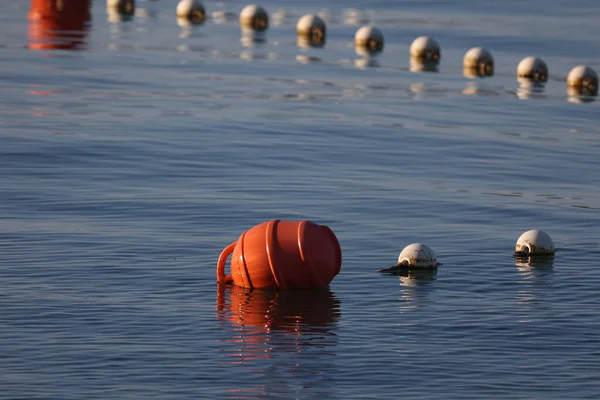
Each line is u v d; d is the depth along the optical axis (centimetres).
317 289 4466
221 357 3581
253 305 4216
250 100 9175
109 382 3338
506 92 10169
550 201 6206
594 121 8894
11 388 3272
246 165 6931
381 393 3275
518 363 3556
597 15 16788
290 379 3384
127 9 15262
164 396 3228
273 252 4419
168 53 11538
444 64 11819
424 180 6675
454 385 3350
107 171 6619
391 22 15250
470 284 4556
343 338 3800
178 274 4628
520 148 7738
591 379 3412
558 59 12412
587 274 4731
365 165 7062
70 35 12500
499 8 17450
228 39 12888
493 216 5831
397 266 4797
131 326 3900
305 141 7712
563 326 3959
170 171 6688
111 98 8969
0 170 6519
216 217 5638
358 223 5600
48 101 8694
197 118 8325
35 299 4197
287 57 11706
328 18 15488
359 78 10581
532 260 4969
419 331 3888
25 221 5431
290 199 6072
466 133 8200
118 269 4666
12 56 10775
